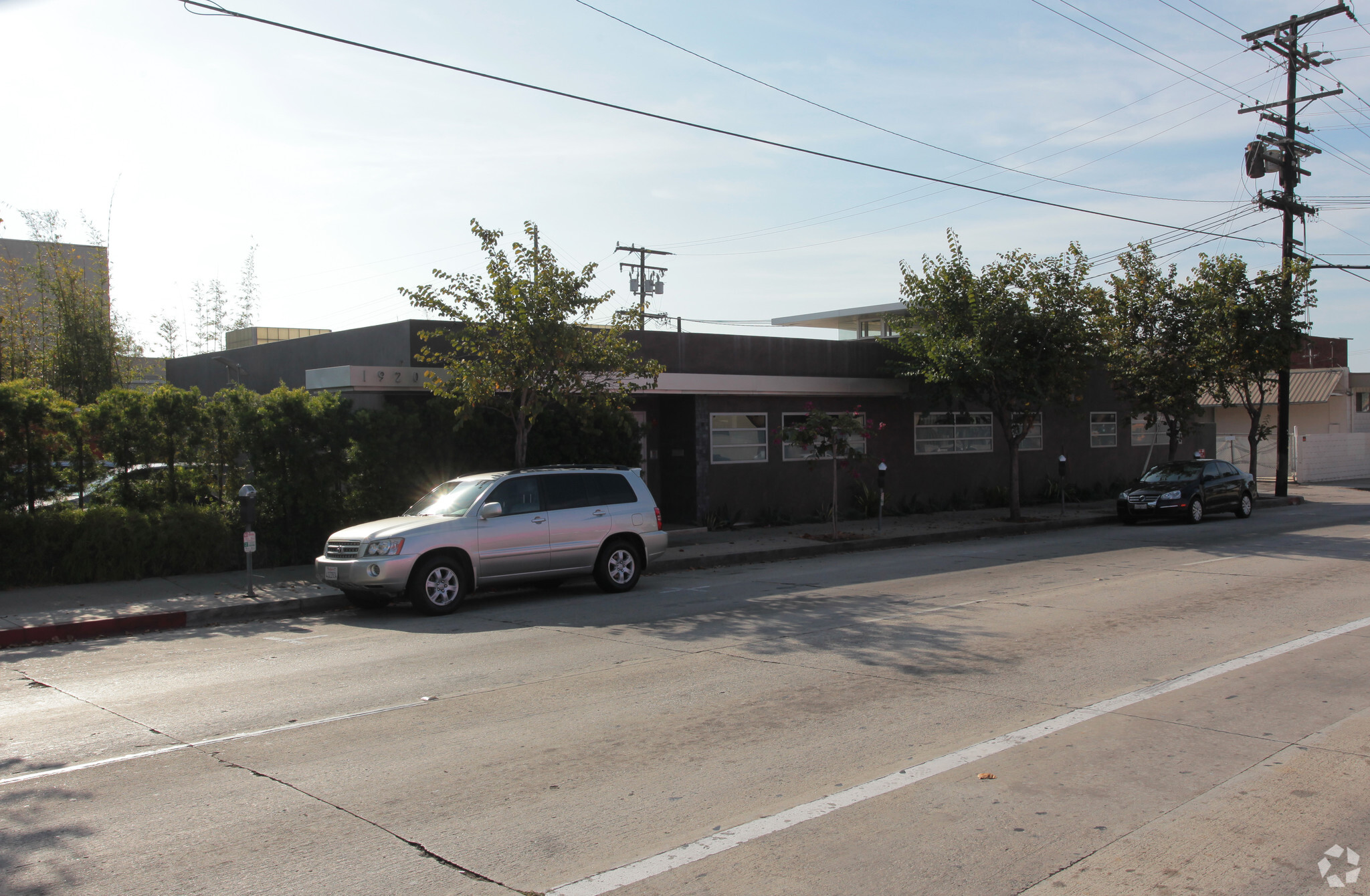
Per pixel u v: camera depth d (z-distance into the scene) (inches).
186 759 239.1
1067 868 168.1
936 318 864.3
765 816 193.6
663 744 242.5
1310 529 794.2
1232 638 359.3
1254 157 1035.3
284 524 596.4
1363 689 284.5
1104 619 402.0
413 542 454.9
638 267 1697.8
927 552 701.3
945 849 176.7
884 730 249.9
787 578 568.7
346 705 289.0
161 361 1147.3
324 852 180.7
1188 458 1261.1
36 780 225.1
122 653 388.2
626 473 537.3
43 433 543.5
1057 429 1105.4
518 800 205.5
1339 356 1967.3
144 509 578.2
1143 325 993.5
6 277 1113.4
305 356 804.6
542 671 330.0
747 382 820.0
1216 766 219.0
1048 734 244.1
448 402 641.6
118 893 165.3
